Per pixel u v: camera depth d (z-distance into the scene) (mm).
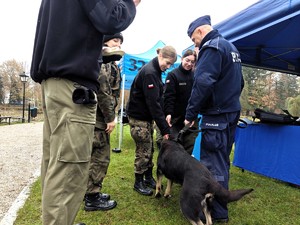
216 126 2383
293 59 6086
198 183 2129
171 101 3572
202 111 2494
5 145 6602
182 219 2479
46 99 1410
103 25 1324
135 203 2803
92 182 2553
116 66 2615
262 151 4027
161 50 2834
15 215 2389
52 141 1378
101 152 2537
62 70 1319
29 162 4672
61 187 1331
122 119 5848
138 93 2900
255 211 2785
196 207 2074
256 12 3176
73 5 1328
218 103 2383
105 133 2508
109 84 2348
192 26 2631
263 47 5113
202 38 2564
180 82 3555
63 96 1352
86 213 2520
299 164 3488
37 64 1463
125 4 1432
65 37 1325
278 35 4512
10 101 37438
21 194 2904
